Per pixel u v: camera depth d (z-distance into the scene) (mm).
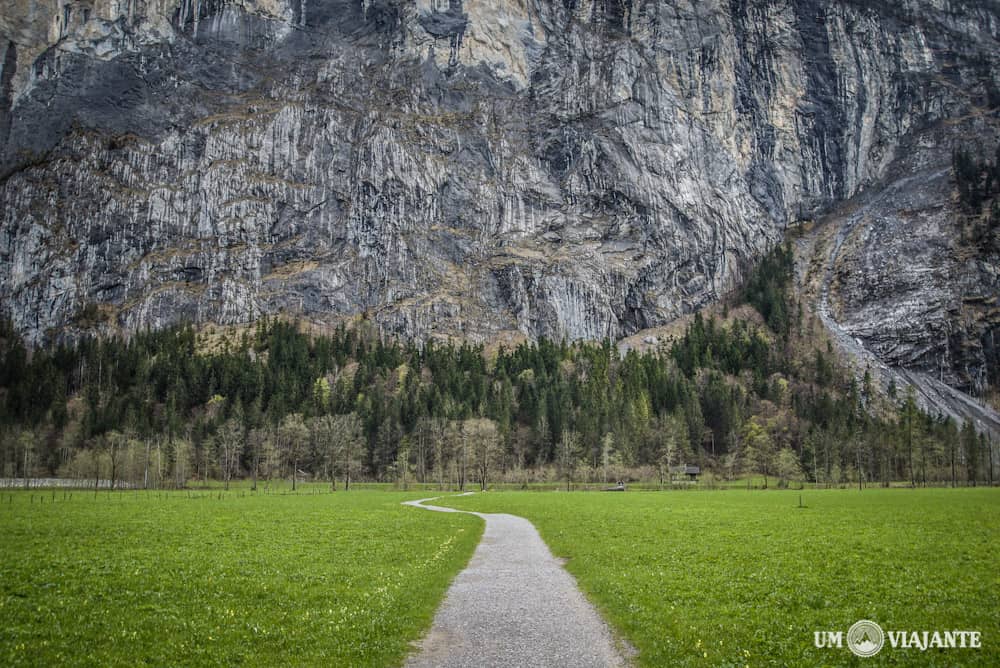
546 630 23984
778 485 150625
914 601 28438
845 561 38656
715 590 30375
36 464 167625
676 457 173625
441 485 146500
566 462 156375
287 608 27297
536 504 91938
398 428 183500
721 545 45688
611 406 195250
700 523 61406
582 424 182125
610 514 72812
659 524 60656
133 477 149125
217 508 80625
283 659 20922
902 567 36656
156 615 26188
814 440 176625
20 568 36438
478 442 150375
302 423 166625
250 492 123500
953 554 41250
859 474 153750
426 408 193875
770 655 21312
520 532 57094
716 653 21281
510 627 24406
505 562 40062
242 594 29875
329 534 52812
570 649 21672
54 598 29078
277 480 155250
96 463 146750
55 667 20109
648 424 187875
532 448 181625
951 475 162125
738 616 25797
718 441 199750
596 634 23484
